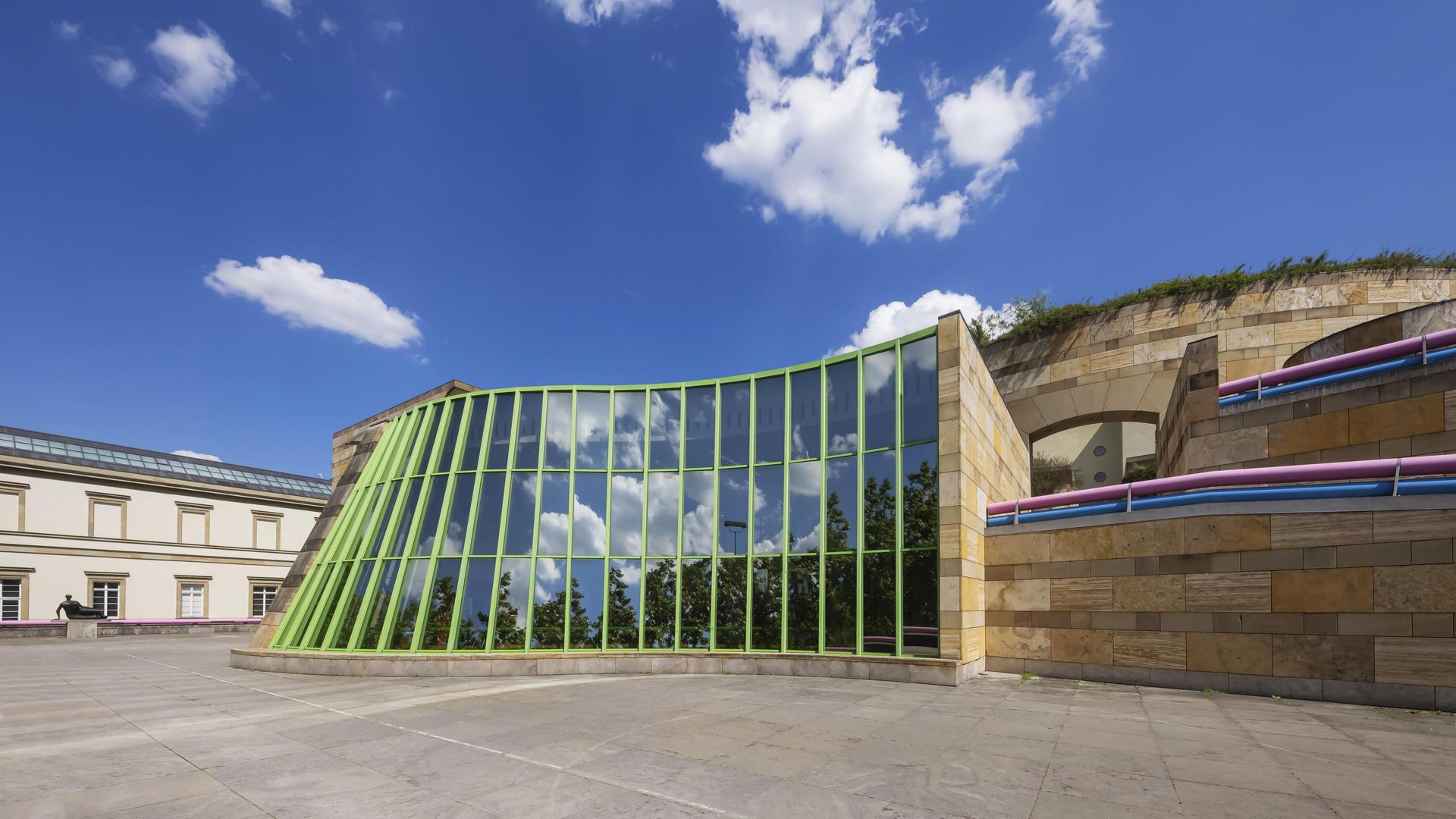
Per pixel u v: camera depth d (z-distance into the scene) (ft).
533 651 57.21
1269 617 40.81
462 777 25.21
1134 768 25.23
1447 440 39.86
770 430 60.70
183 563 156.04
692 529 60.80
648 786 23.88
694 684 48.44
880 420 55.52
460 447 64.90
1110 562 47.75
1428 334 43.86
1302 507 40.37
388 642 57.82
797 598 55.98
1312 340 68.80
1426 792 22.27
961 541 48.78
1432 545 36.11
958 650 47.73
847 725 33.47
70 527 140.46
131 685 51.90
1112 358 77.87
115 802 22.61
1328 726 32.01
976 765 25.95
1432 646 35.65
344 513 69.10
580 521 61.72
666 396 64.85
